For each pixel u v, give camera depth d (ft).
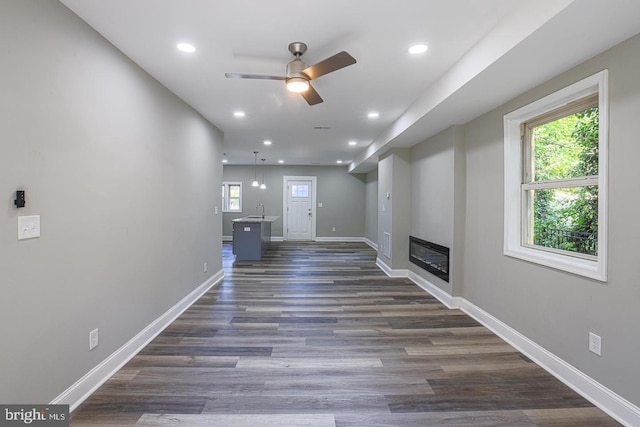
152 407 6.24
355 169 28.99
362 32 6.94
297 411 6.19
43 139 5.49
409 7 6.05
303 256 24.09
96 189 6.89
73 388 6.23
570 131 7.75
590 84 6.58
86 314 6.61
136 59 8.19
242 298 13.46
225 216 33.04
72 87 6.15
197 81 9.65
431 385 7.11
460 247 12.23
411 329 10.28
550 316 7.72
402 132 13.50
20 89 5.04
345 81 9.67
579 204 7.52
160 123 9.78
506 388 7.00
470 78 7.71
